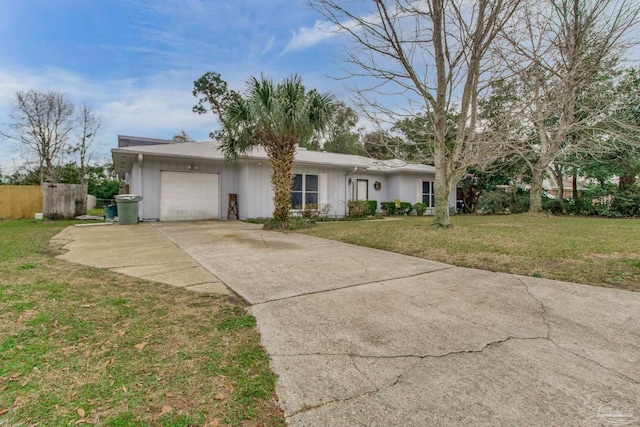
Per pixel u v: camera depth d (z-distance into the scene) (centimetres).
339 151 2670
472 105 784
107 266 437
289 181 912
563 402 166
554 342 230
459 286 356
